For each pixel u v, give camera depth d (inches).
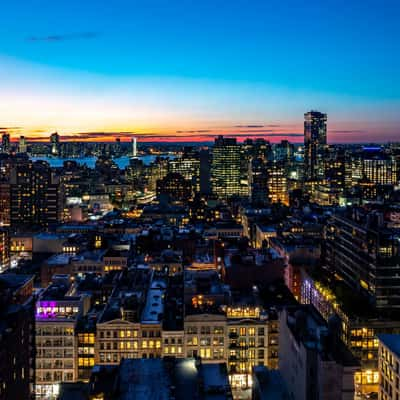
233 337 7706.7
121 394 4872.0
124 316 7819.9
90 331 7829.7
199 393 5017.2
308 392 5221.5
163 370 5423.2
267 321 7746.1
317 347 5246.1
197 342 7706.7
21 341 5905.5
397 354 6092.5
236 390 7647.6
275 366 7751.0
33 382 6476.4
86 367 7839.6
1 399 5206.7
